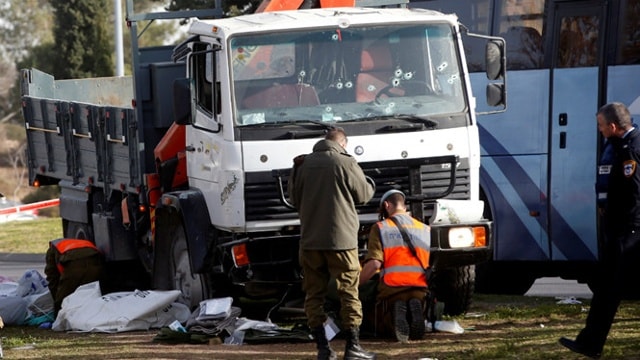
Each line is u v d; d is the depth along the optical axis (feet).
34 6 470.39
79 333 74.64
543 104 89.71
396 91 69.41
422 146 68.49
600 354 55.47
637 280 55.42
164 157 78.74
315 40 68.95
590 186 88.28
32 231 176.65
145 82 82.33
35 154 104.01
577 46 88.22
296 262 68.44
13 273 130.11
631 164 55.16
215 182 69.87
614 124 55.98
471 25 92.68
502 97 72.28
